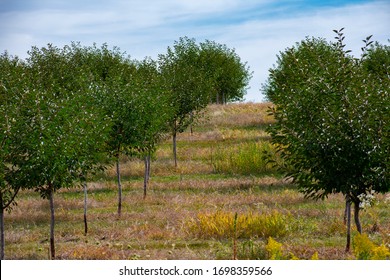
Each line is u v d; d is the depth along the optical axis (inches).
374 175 580.7
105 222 893.2
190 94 1536.7
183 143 1861.5
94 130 741.3
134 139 965.8
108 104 950.4
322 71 611.5
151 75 1461.6
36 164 633.0
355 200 613.3
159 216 908.6
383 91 584.1
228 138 1883.6
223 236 741.9
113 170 1454.2
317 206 963.3
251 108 2429.9
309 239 723.4
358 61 607.5
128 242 735.7
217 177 1387.8
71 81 1470.2
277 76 637.3
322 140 580.7
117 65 1914.4
